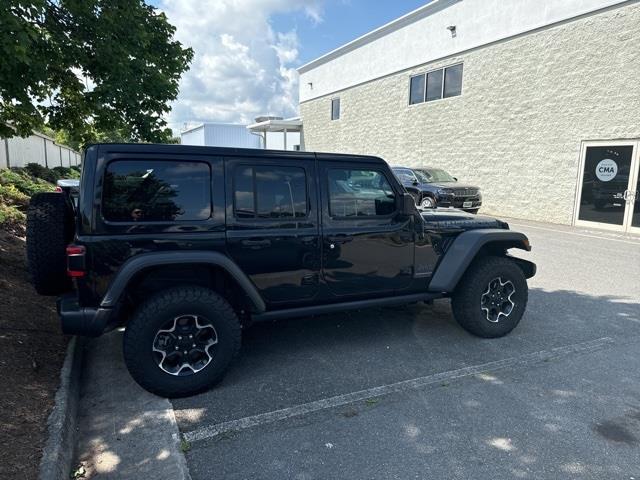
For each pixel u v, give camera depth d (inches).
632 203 438.0
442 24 652.1
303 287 148.1
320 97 996.6
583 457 103.6
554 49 497.0
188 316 129.4
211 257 130.1
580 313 207.9
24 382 123.3
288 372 147.2
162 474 97.7
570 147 490.6
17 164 578.2
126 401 129.1
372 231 156.1
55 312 180.5
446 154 666.8
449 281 166.2
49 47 197.6
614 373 146.4
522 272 179.8
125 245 123.2
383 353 162.4
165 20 273.0
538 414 121.6
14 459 93.0
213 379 132.4
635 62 423.8
